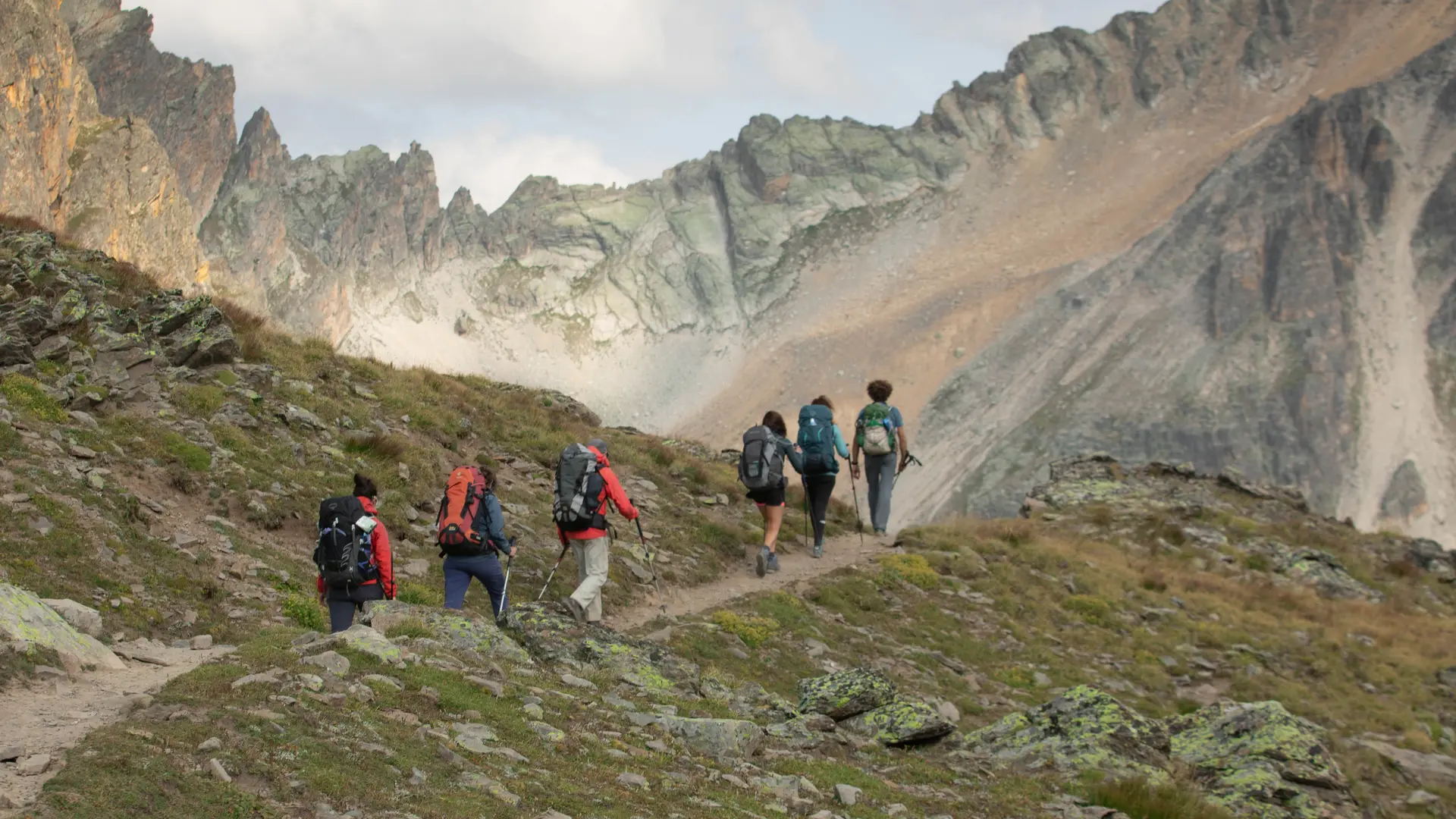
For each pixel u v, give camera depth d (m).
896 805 8.96
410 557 15.19
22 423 13.57
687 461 25.77
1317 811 12.09
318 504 15.43
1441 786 17.33
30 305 16.42
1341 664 22.42
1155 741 13.15
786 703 12.19
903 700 12.80
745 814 7.52
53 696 6.99
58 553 11.05
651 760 8.27
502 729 7.90
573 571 16.73
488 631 10.88
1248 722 14.02
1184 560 30.11
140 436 14.87
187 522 13.48
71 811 4.97
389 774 6.36
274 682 7.30
